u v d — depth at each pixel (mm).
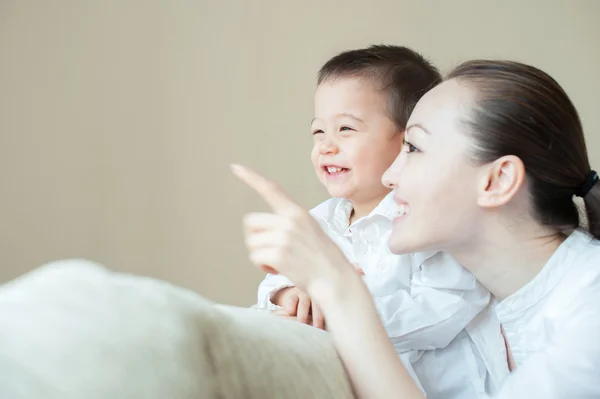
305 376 403
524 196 800
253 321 459
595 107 2490
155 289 338
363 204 1229
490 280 854
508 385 705
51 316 286
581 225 899
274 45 2465
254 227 613
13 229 2420
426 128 805
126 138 2441
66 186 2430
